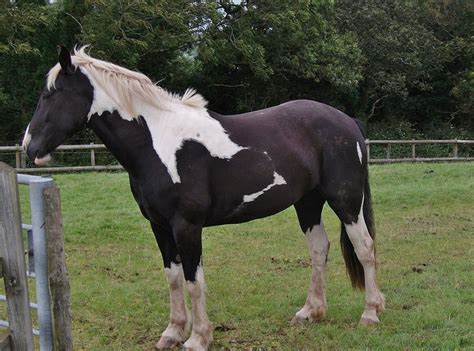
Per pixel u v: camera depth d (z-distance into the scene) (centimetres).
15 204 258
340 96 2183
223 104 2180
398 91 2153
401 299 479
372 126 2277
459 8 2373
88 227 769
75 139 1691
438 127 2395
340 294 507
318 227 451
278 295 510
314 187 423
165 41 1667
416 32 2172
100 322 450
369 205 448
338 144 420
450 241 701
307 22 1866
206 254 658
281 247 689
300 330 420
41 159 353
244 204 386
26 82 1794
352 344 390
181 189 361
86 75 362
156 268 608
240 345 396
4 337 263
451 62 2400
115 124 366
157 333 430
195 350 369
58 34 1775
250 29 1748
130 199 978
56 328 273
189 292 371
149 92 369
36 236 267
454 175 1252
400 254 643
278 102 2136
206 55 1692
